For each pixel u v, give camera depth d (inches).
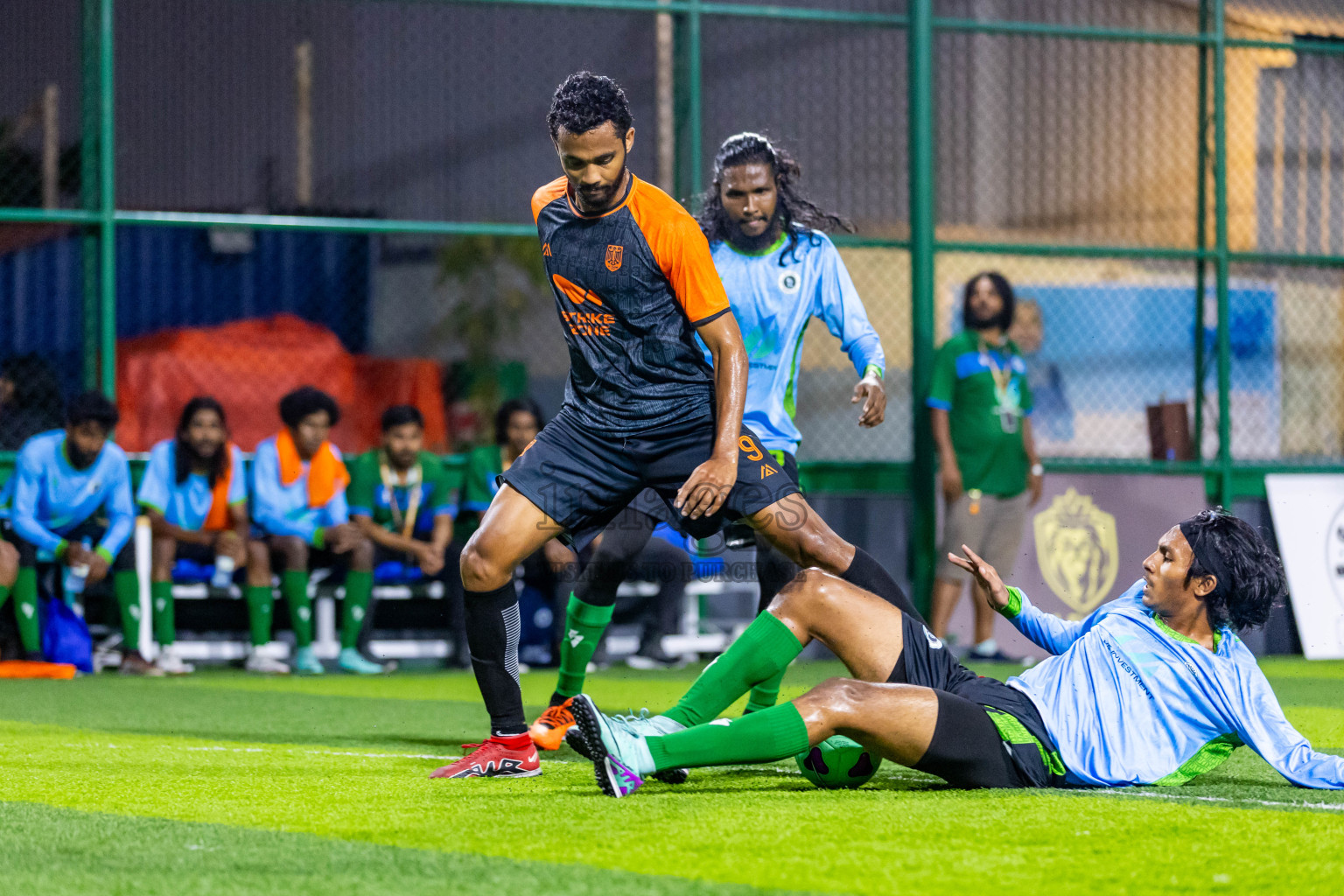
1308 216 1460.4
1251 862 339.0
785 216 651.5
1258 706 450.6
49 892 310.5
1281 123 1460.4
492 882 319.0
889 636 461.7
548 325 1408.7
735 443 504.1
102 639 1197.7
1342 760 432.8
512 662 517.7
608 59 1354.6
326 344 1328.7
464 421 1375.5
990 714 455.2
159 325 1285.7
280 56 1316.4
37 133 1238.3
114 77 1259.8
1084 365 1387.8
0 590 1087.6
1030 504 1238.9
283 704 863.7
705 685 454.9
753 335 643.5
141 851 357.4
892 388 1350.9
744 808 416.8
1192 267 1414.9
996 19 1430.9
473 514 1184.8
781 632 458.0
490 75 1363.2
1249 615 462.9
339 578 1182.9
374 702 885.2
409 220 1339.8
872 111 1357.0
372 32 1336.1
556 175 1379.2
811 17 1318.9
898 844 360.5
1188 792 456.1
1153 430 1389.0
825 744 465.7
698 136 1305.4
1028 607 487.2
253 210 1306.6
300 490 1146.7
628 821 396.8
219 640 1238.9
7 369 1223.5
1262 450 1429.6
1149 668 461.1
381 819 405.4
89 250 1228.5
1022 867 332.8
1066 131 1421.0
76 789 478.0
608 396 521.3
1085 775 453.7
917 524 1306.6
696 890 309.4
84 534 1123.3
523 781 495.8
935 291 1359.5
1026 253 1353.3
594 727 416.2
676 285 507.5
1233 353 1428.4
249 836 380.2
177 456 1138.7
